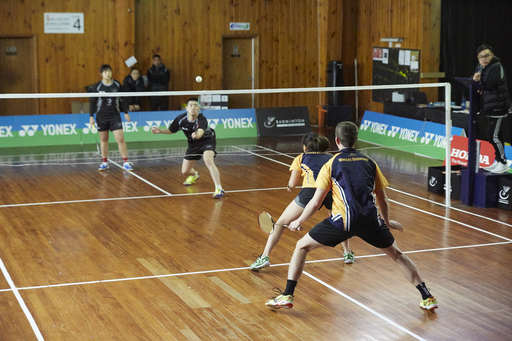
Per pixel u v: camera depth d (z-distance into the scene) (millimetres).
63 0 15430
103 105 10203
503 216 7656
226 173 10305
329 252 6172
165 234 6746
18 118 12750
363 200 4348
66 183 9367
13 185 9172
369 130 14094
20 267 5609
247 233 6828
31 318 4488
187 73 16703
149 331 4297
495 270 5688
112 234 6711
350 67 18250
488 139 8320
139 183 9438
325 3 17031
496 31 15055
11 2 15023
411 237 6719
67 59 15680
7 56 15289
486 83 7945
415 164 11250
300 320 4531
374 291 5133
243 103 17484
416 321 4531
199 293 5043
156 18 16188
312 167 5332
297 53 17641
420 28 15539
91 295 4961
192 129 8508
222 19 16797
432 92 15734
